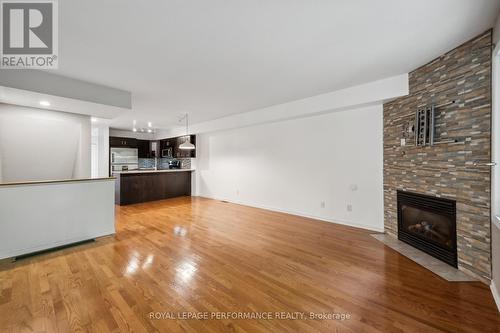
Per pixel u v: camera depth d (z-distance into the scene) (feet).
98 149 24.66
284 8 6.04
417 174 10.14
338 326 5.50
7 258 9.18
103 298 6.56
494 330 5.36
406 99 10.70
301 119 16.35
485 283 7.31
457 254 8.34
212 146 24.13
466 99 7.90
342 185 14.29
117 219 15.52
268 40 7.68
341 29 7.07
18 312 5.93
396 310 6.08
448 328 5.42
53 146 13.48
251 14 6.27
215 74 10.61
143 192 22.30
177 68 9.89
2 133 11.84
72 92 10.94
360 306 6.26
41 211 10.00
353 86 12.40
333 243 11.02
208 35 7.32
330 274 8.04
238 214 17.04
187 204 21.09
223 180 23.02
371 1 5.82
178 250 10.15
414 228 10.56
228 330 5.37
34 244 9.79
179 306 6.24
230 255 9.63
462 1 5.85
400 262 8.95
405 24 6.84
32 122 12.60
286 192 17.48
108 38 7.42
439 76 8.94
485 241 7.34
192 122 23.17
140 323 5.57
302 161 16.40
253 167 19.98
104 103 12.02
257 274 8.03
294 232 12.73
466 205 7.97
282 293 6.89
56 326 5.45
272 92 13.44
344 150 14.12
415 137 9.89
